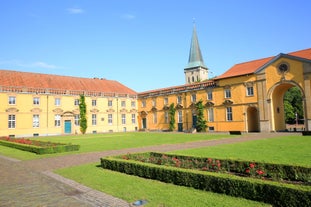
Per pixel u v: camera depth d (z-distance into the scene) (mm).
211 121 50594
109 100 63469
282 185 7305
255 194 7762
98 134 52625
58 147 22297
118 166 13039
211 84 51031
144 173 11516
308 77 37188
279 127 43594
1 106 48000
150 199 8383
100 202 8422
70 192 9695
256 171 10047
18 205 8367
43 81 56688
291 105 71750
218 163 11570
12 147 27953
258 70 43062
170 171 10352
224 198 8086
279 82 40469
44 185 10867
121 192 9312
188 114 55375
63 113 55625
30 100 51594
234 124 46500
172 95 59125
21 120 50125
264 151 17109
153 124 63875
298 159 13320
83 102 58250
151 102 64812
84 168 14219
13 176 12930
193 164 11961
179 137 36469
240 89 45781
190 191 9031
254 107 44031
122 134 49906
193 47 106750
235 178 8383
